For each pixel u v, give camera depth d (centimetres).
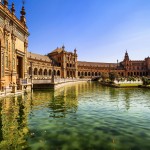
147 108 1898
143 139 983
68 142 938
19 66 4362
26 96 2827
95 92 3688
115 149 855
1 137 1012
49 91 3803
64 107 1941
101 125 1253
